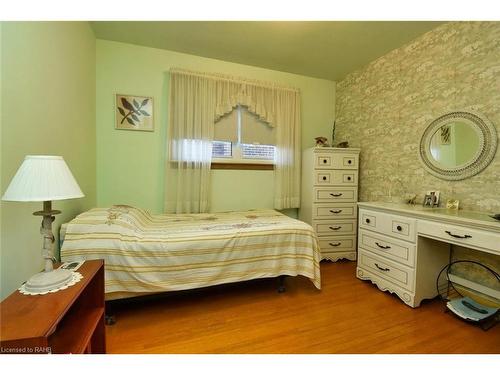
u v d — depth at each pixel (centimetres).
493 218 164
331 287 232
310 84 348
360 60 298
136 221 198
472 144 203
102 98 260
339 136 356
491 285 194
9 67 112
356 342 153
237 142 309
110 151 266
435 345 150
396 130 270
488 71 192
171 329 166
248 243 200
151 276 171
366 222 240
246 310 191
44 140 148
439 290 206
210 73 286
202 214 273
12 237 114
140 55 269
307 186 317
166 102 280
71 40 190
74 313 128
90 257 161
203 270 186
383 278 221
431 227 181
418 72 245
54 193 96
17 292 97
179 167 278
